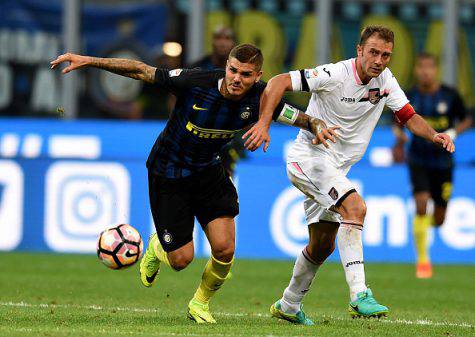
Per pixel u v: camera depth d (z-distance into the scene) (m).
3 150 57.25
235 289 39.62
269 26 63.28
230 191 27.73
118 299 34.72
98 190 54.22
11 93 63.53
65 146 57.09
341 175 28.11
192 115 26.48
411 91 48.53
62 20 63.22
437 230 54.50
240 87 25.64
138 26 63.28
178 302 34.25
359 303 27.53
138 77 26.62
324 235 28.33
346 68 27.97
